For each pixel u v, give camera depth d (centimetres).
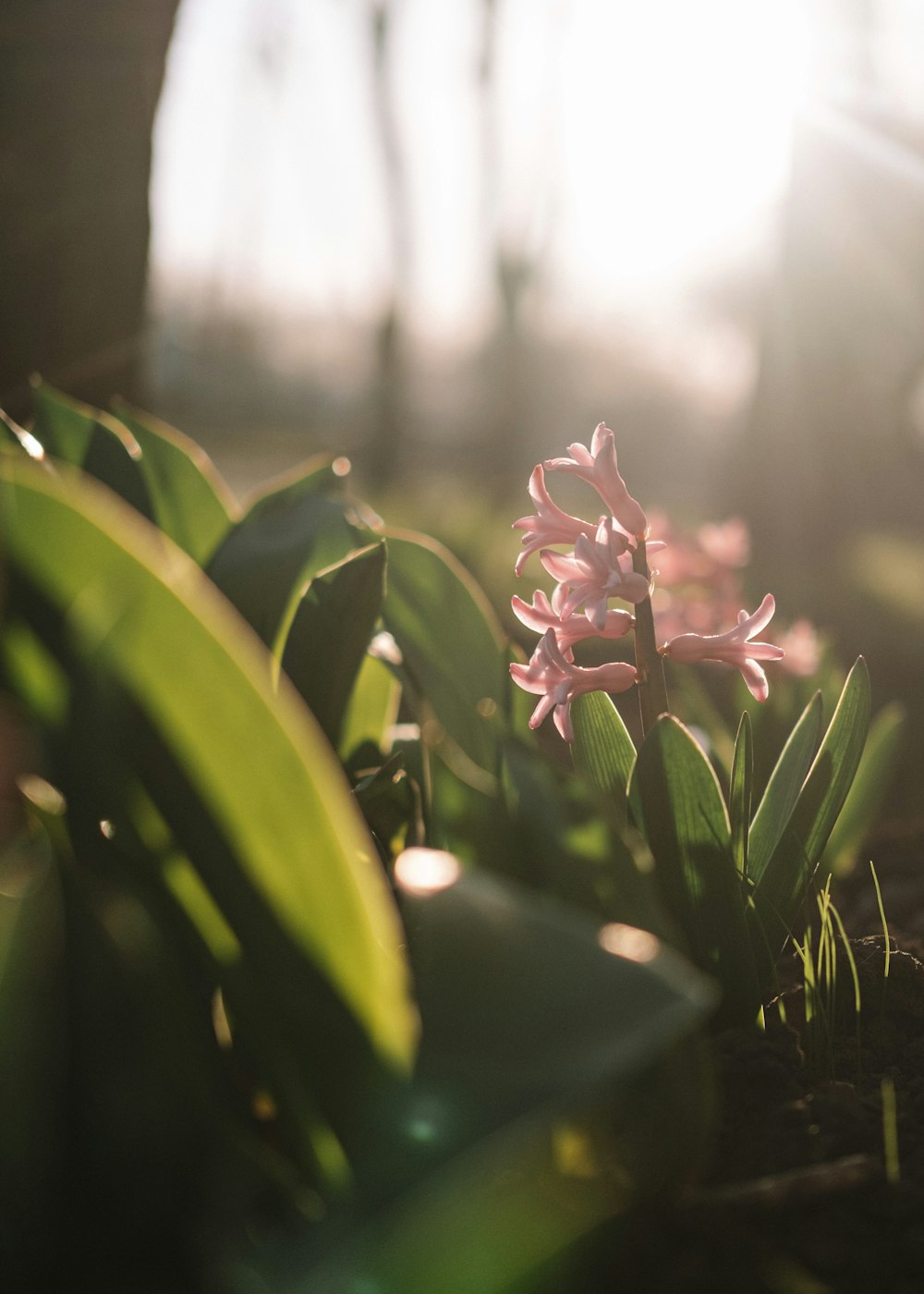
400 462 388
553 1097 28
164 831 30
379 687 45
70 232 79
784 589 174
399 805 43
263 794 29
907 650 137
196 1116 29
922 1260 33
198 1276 29
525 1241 30
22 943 28
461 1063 29
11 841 32
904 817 76
